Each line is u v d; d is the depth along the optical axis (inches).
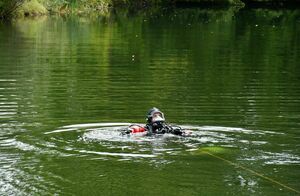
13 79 637.3
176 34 1301.7
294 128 414.3
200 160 329.1
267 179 299.0
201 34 1314.0
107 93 556.1
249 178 299.6
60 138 378.9
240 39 1212.5
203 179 299.1
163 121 390.6
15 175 304.3
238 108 488.4
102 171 310.3
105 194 278.8
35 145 360.8
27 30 1311.5
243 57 902.4
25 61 799.7
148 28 1449.3
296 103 514.3
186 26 1533.0
